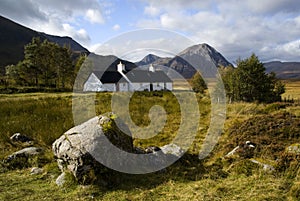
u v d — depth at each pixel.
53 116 10.56
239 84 20.81
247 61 21.30
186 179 4.82
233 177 4.79
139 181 4.75
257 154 5.61
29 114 11.02
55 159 5.72
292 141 6.12
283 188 4.14
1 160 5.66
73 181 4.50
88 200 4.01
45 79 44.44
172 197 4.07
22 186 4.48
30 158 5.78
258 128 7.15
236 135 7.33
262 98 20.50
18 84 39.75
